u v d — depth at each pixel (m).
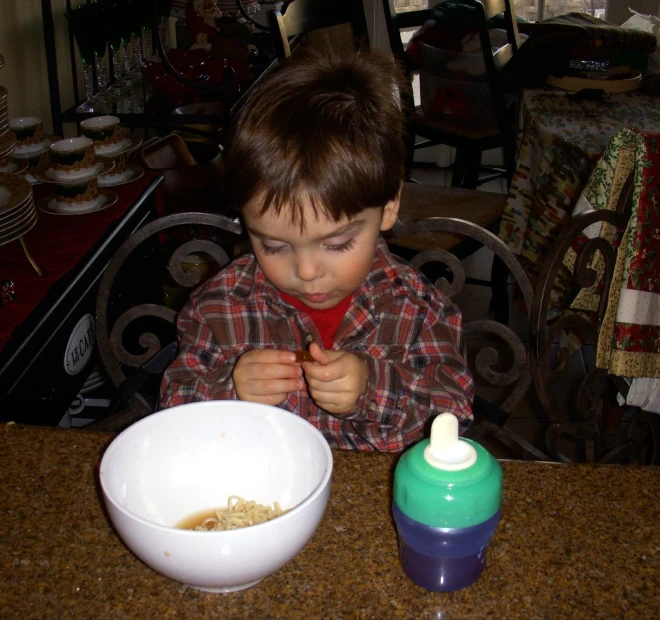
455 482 0.52
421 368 0.99
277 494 0.67
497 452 1.92
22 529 0.62
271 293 1.03
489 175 3.61
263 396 0.84
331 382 0.82
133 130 2.62
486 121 2.84
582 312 1.47
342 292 0.85
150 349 1.11
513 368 1.05
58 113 1.99
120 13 2.15
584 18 2.82
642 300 1.14
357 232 0.82
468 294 2.84
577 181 1.87
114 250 1.36
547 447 1.05
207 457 0.68
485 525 0.53
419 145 3.21
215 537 0.50
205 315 1.04
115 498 0.55
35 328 1.06
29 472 0.68
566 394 2.19
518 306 2.29
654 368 1.19
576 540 0.61
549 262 0.98
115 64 2.39
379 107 0.86
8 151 1.20
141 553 0.52
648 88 2.27
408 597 0.56
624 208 1.12
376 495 0.65
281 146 0.79
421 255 1.08
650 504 0.64
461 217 2.19
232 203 0.84
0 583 0.57
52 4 2.19
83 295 1.23
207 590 0.55
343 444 1.03
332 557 0.59
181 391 0.98
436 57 2.81
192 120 1.96
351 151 0.79
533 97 2.25
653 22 2.71
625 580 0.57
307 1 2.36
